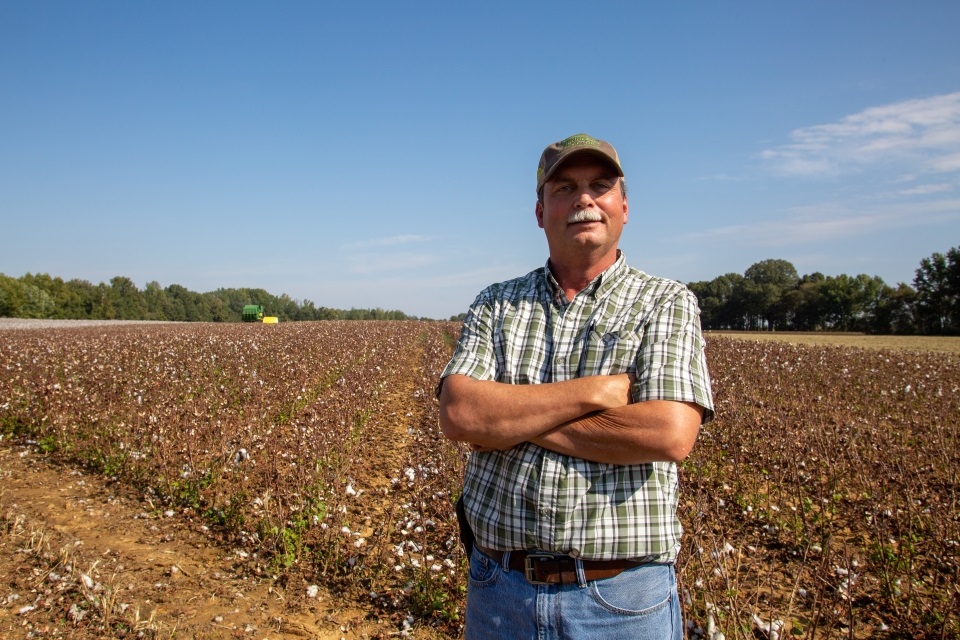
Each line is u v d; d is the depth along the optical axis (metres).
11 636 3.63
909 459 7.00
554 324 1.97
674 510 1.81
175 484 6.01
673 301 1.91
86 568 4.51
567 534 1.68
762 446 7.26
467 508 1.94
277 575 4.56
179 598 4.18
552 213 1.99
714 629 2.83
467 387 1.89
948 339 49.22
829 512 5.61
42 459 7.43
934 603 4.12
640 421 1.68
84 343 19.78
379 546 4.95
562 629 1.69
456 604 4.12
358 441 8.26
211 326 46.66
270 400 9.99
